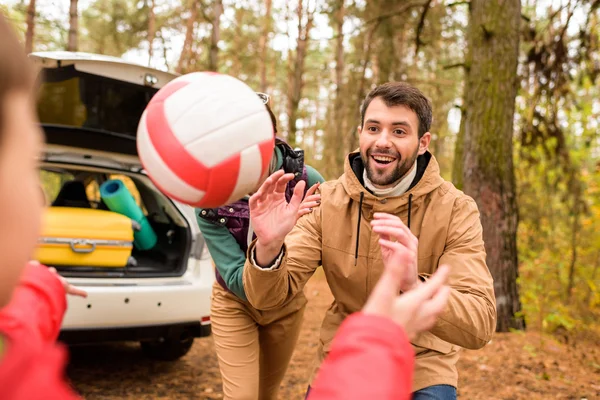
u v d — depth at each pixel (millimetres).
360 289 2182
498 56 5582
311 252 2203
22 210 412
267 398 3066
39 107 4367
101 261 3754
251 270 1983
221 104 1568
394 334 589
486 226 5547
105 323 3586
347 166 2166
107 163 4250
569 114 7125
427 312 775
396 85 2084
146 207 4906
